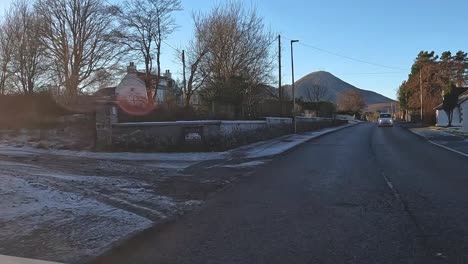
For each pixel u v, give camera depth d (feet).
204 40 137.90
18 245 21.77
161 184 43.04
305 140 108.06
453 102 172.35
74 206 30.25
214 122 79.51
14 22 152.66
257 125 110.22
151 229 25.67
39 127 106.22
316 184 42.06
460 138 105.70
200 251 21.83
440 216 28.09
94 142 78.54
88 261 19.81
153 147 76.74
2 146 83.87
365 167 54.70
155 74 150.51
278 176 48.57
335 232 24.81
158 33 128.77
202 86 134.41
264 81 144.97
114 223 26.50
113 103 79.82
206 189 40.52
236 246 22.53
